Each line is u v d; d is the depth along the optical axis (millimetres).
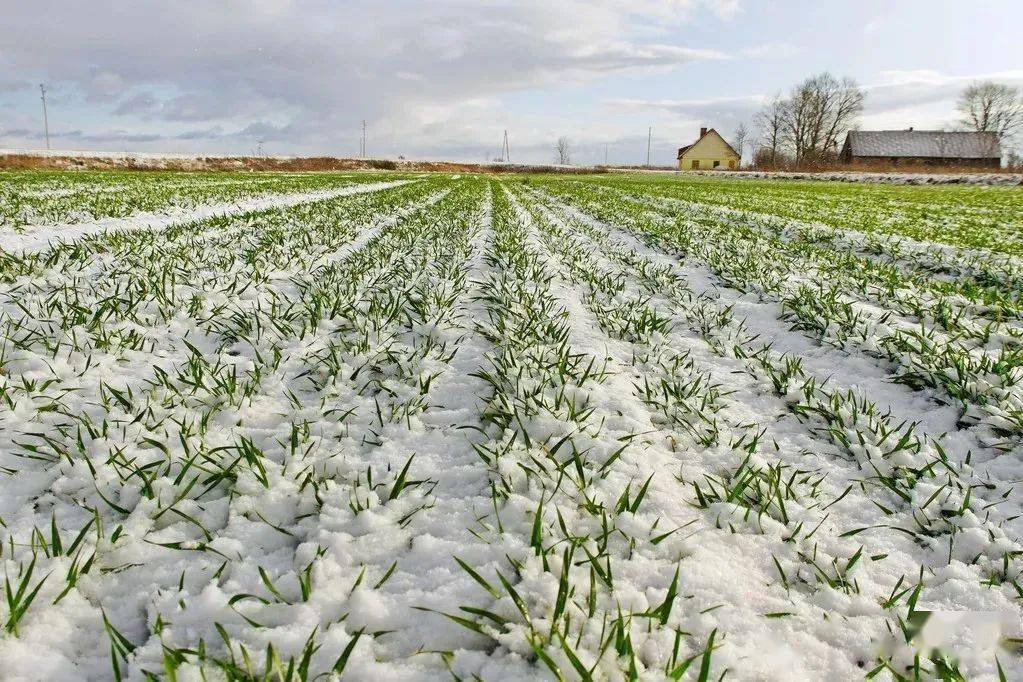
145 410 2637
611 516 2006
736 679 1392
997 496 2246
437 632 1507
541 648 1425
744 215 14125
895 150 78688
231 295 4660
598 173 74812
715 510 2076
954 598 1711
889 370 3551
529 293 5430
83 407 2646
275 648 1433
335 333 3920
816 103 84438
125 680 1347
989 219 14312
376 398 2959
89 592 1624
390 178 40125
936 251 7988
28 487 2074
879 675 1439
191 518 1918
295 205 14117
